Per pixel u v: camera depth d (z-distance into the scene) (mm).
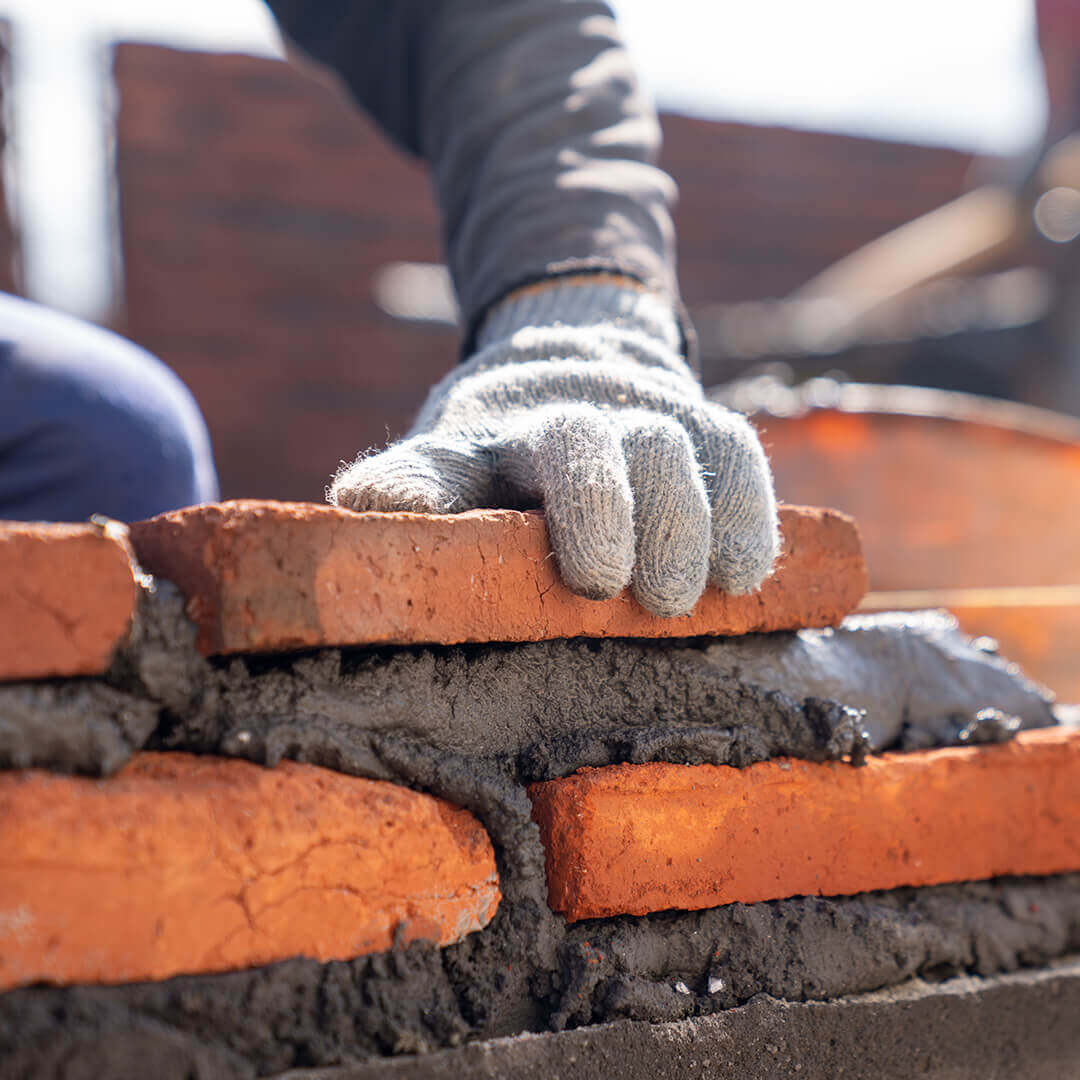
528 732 944
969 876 1119
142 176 6508
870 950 1021
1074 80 4297
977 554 2355
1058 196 4277
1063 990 1113
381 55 1675
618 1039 854
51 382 1136
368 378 6883
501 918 880
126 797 712
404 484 891
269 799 768
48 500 1163
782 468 2416
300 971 760
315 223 6816
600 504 844
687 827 938
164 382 1276
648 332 1206
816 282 7938
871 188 8047
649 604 892
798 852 1009
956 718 1204
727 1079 900
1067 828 1179
